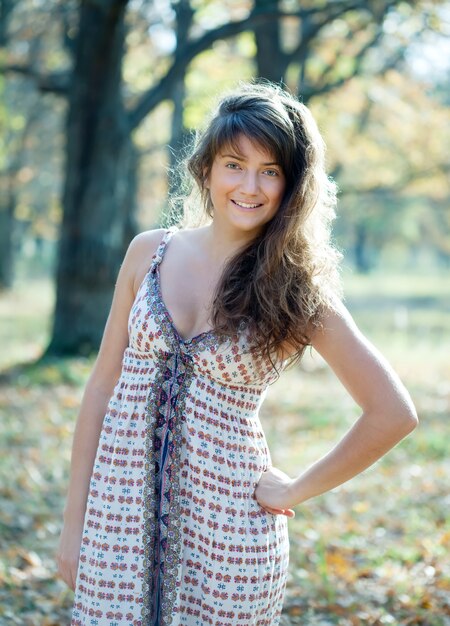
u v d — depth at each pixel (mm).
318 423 11328
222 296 2734
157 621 2742
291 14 13445
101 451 2838
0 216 38312
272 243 2730
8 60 22203
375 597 5211
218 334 2719
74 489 2973
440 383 15516
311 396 13625
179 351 2766
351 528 6750
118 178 15289
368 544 6395
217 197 2812
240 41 20594
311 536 6449
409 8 15508
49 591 5098
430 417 11969
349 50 18875
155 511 2742
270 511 2814
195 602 2738
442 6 14625
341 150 22703
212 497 2725
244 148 2725
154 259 2916
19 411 10711
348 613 4973
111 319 3055
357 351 2723
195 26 18703
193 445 2736
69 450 8898
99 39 14266
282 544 2865
